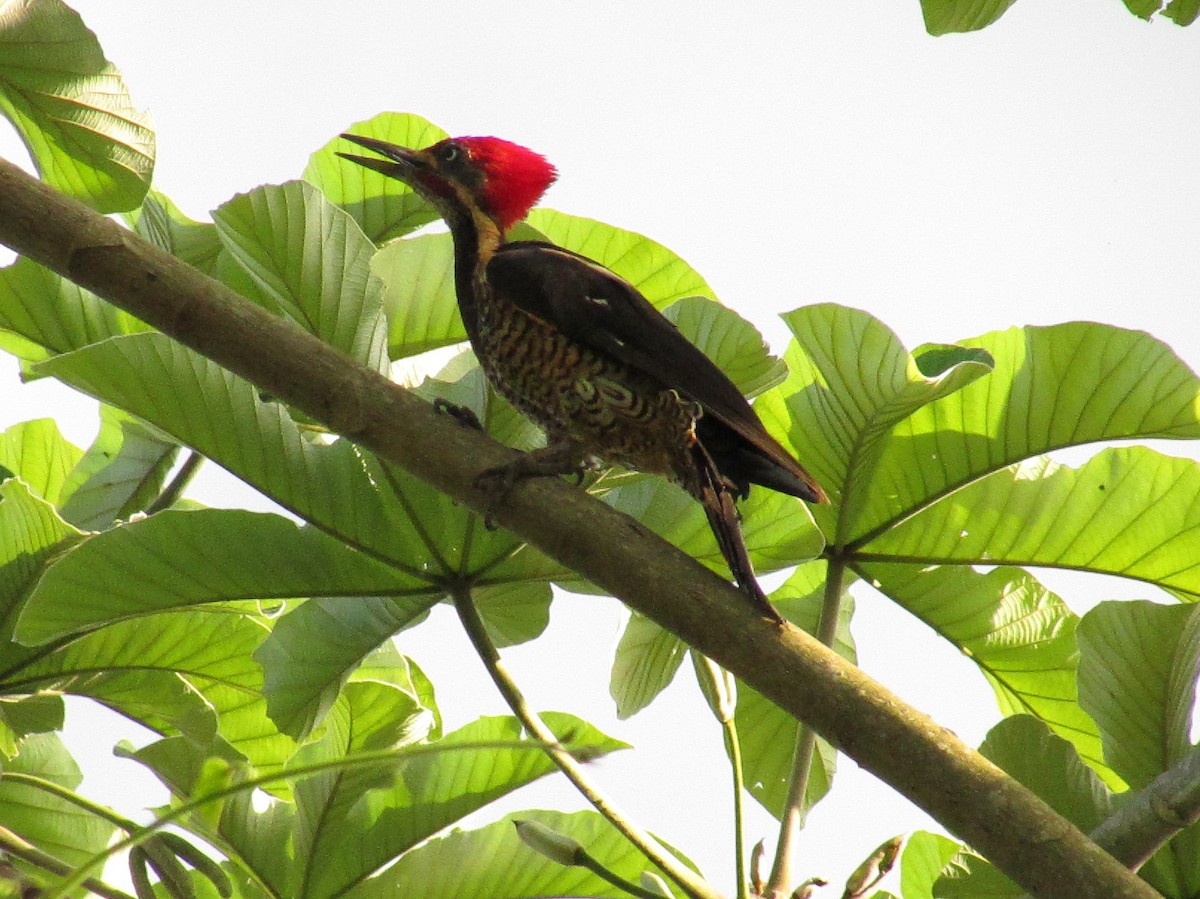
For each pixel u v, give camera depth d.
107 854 3.41
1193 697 5.67
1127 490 6.59
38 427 8.14
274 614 7.50
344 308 6.07
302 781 6.24
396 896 6.38
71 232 4.93
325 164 8.38
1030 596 6.90
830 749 7.41
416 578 6.32
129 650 6.41
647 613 4.99
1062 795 5.66
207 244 7.61
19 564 6.21
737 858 5.33
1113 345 6.25
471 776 6.51
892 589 6.97
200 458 7.76
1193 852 5.55
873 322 5.97
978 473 6.63
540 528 5.08
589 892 6.54
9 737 6.52
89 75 6.79
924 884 6.91
